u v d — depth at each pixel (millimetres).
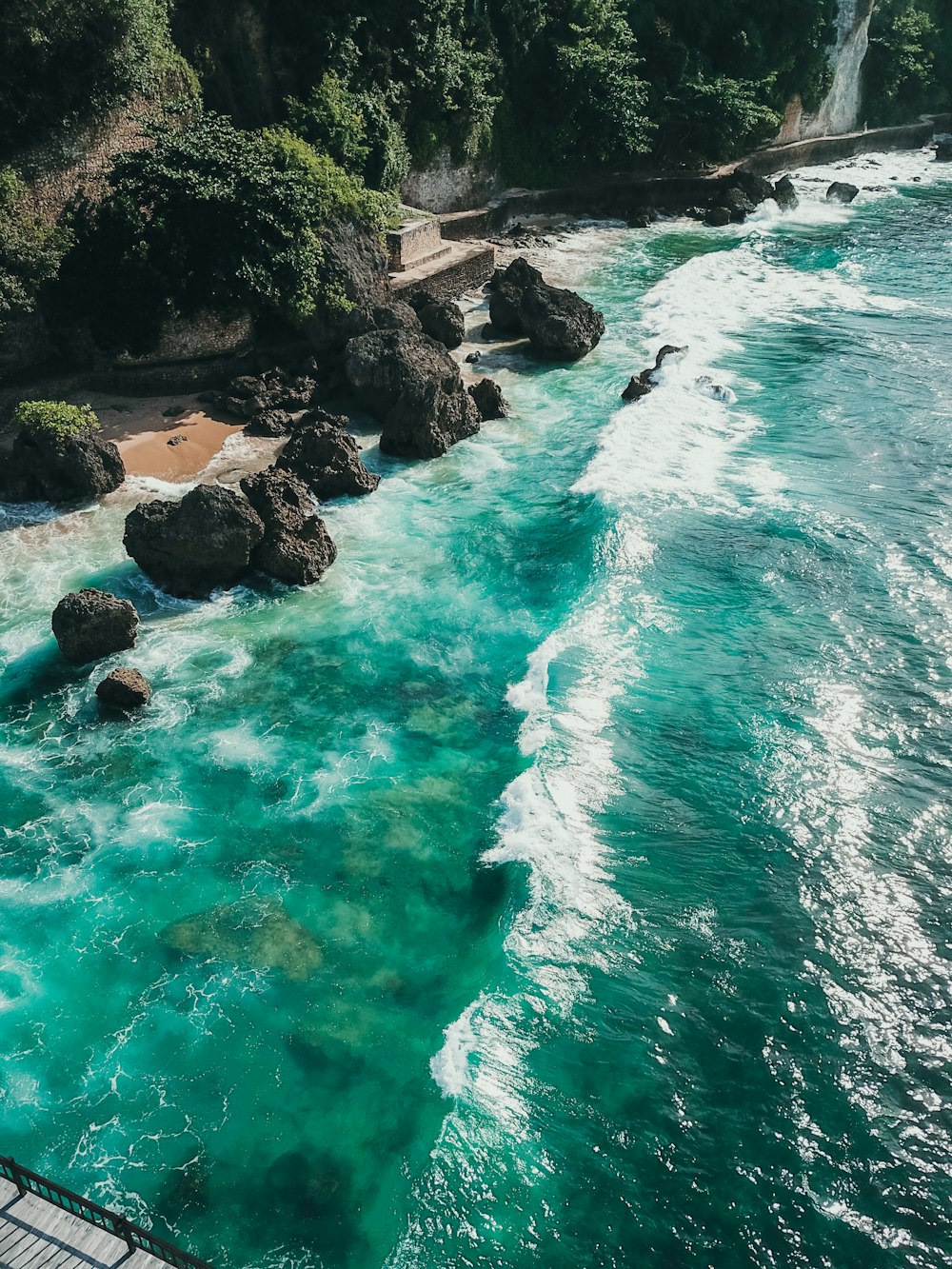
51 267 37438
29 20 35375
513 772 23297
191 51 45375
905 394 40969
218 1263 14633
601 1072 16984
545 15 63969
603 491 33688
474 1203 15227
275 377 40312
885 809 22047
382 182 50781
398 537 32344
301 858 21281
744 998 18219
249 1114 16578
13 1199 13750
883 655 26406
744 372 43656
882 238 63469
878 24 89562
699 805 22219
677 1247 14773
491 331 47969
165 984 18703
